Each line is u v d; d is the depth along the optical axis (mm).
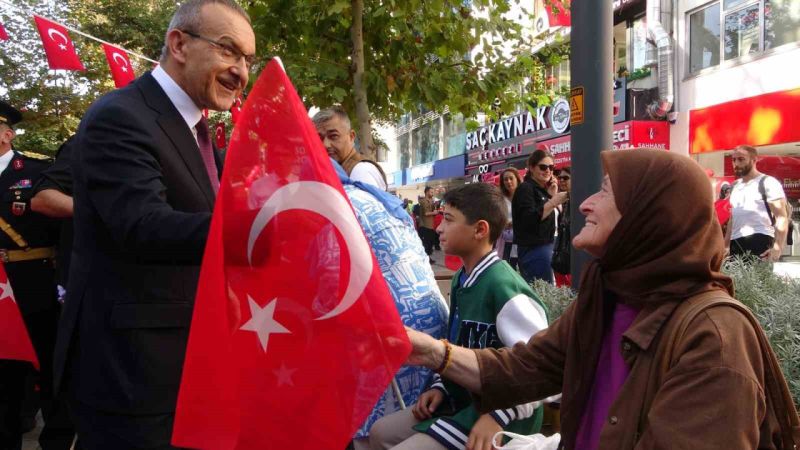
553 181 5637
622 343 1564
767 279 3613
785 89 11461
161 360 1808
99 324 1813
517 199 5543
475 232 2428
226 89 1983
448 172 27172
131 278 1814
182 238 1568
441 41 5363
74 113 15016
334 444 1474
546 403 2857
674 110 14000
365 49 5535
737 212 6465
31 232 3629
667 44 13680
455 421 2211
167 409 1812
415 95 5391
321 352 1501
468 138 24875
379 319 1504
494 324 2289
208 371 1450
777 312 2840
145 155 1728
